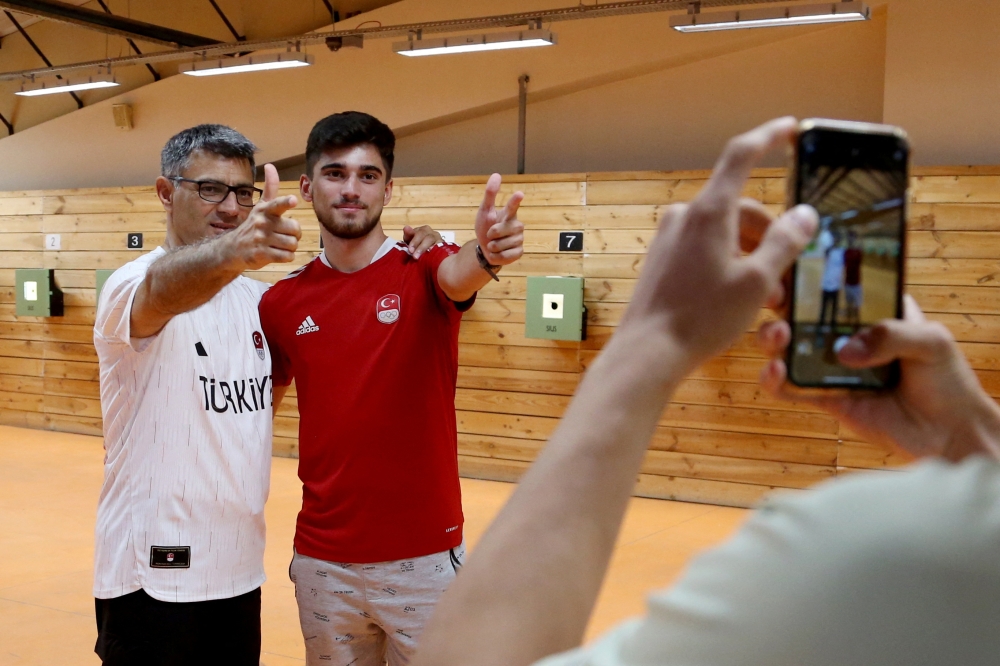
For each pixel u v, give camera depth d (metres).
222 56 9.11
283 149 8.82
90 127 9.91
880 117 6.83
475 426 7.59
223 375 2.34
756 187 6.64
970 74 6.33
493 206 2.14
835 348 0.58
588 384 0.49
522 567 0.46
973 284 6.18
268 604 4.67
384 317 2.42
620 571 5.12
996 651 0.33
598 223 7.21
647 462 7.02
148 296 2.09
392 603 2.39
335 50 7.93
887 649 0.33
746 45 7.21
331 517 2.41
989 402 0.60
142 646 2.25
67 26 10.20
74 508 6.57
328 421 2.42
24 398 9.89
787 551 0.35
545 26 7.65
